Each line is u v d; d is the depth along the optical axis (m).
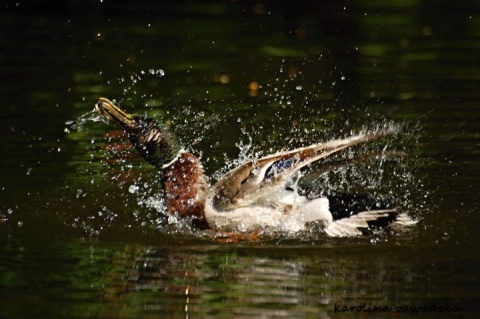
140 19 20.52
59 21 20.38
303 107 14.46
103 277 8.62
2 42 18.69
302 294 8.22
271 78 16.03
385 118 13.61
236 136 13.23
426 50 17.75
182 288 8.39
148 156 10.27
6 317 7.72
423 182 11.35
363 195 9.85
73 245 9.51
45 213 10.51
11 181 11.59
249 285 8.45
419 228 9.87
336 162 10.01
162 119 13.85
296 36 19.05
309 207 9.75
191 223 9.98
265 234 9.73
